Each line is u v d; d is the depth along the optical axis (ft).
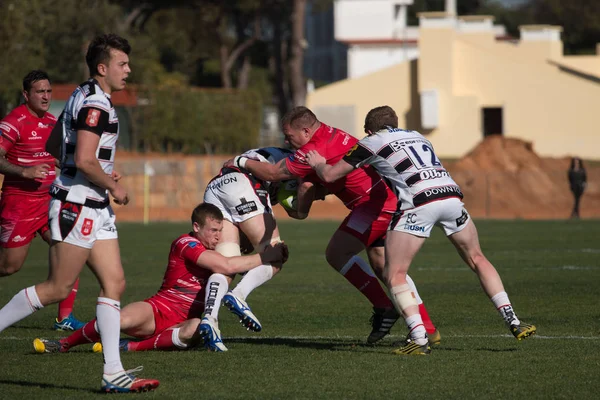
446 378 73.61
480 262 86.02
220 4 631.56
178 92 483.92
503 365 78.74
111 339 70.08
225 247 92.12
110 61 70.54
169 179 393.70
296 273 167.12
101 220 71.10
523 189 402.52
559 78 510.99
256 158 94.27
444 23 518.78
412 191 81.51
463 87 524.11
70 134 70.59
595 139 507.30
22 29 406.00
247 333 101.19
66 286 71.92
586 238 242.17
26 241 103.04
